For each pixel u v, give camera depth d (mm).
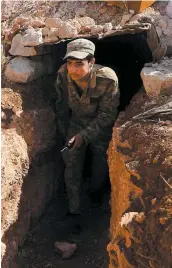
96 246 4438
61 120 4684
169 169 3311
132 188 3473
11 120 4285
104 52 5453
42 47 4652
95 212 4883
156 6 4852
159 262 2885
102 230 4625
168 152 3461
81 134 4344
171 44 4656
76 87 4324
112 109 4340
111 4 4844
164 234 2930
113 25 4746
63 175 5109
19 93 4445
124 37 5273
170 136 3621
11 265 3992
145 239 3031
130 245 3059
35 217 4547
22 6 4969
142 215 3146
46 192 4750
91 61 4207
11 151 4043
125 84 5359
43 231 4555
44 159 4664
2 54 4602
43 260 4258
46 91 4785
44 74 4805
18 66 4484
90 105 4375
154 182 3348
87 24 4738
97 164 4664
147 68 4332
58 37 4605
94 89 4262
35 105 4531
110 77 4219
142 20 4520
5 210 3918
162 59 4500
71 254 4301
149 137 3697
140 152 3658
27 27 4699
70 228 4605
